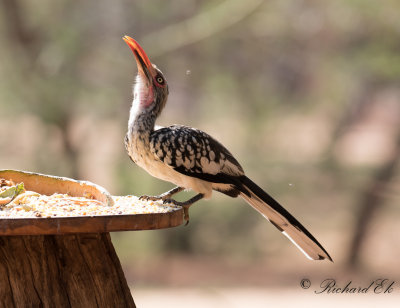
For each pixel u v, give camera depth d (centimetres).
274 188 1664
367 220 1917
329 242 1970
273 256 1953
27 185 468
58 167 1577
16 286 377
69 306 382
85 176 1645
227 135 1644
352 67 1477
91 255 394
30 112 1434
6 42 1456
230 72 1587
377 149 2244
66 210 381
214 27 1457
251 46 1552
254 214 1948
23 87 1406
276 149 1688
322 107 1764
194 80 1593
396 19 1353
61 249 388
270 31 1481
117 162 1548
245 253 1939
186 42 1477
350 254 1916
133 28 1537
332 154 1734
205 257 1923
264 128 1619
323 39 1521
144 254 1798
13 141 1598
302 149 1761
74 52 1403
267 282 1670
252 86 1603
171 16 1541
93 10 1501
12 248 380
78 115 1570
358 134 2417
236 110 1611
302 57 1585
